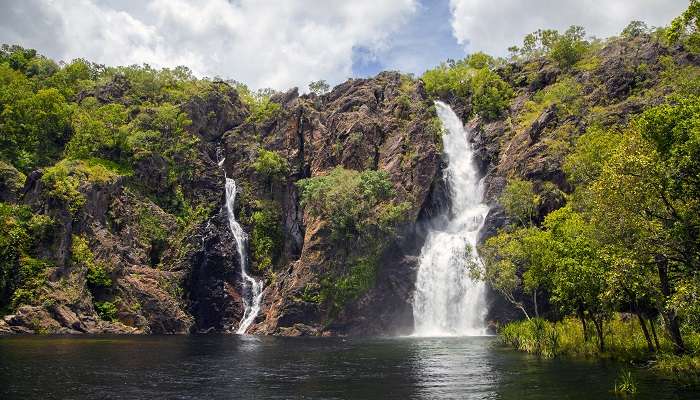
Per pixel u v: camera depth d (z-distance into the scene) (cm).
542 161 7169
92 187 6962
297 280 7244
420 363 3584
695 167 2670
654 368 2906
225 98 9750
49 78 9994
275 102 10412
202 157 8844
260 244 8331
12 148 7938
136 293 6775
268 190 8844
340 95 9931
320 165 8762
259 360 3788
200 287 7544
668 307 2661
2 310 5888
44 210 6456
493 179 7756
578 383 2609
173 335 6488
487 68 10406
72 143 8081
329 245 7338
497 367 3269
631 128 3475
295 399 2314
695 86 6625
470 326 6656
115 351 4159
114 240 7000
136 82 9762
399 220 7362
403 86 9762
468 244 7025
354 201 7394
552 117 7862
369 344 5209
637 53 8275
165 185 8294
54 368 3145
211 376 2981
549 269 4297
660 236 2850
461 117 9738
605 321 4091
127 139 8194
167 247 7700
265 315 7419
